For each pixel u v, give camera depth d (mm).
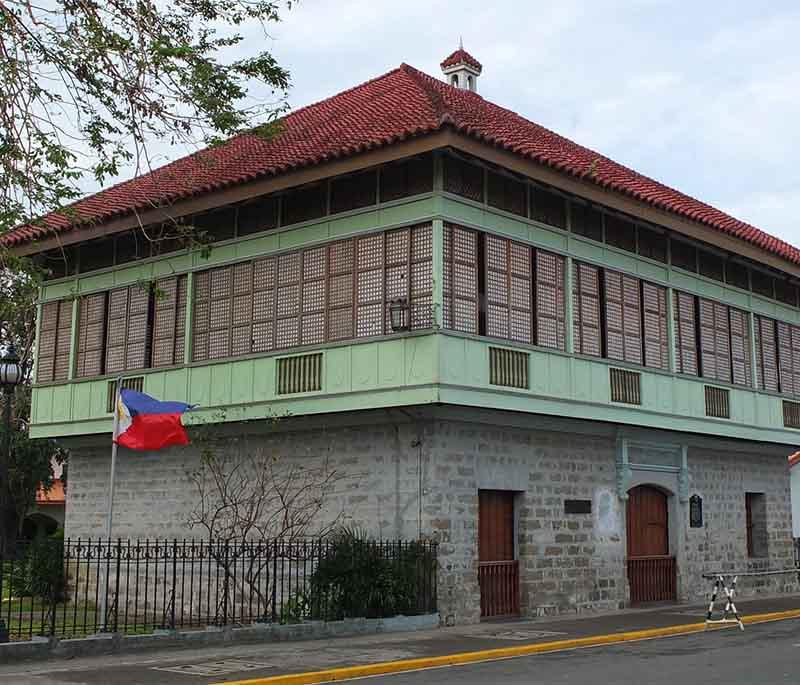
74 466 25484
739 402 25781
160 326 22828
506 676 12984
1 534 15328
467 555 19250
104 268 24266
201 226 22328
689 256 25062
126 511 23812
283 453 21094
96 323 24203
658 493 24672
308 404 19609
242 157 22141
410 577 18141
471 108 22484
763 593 27375
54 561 24109
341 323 19578
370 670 13508
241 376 20891
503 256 19812
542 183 19734
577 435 22172
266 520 21078
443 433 19172
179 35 15344
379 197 19469
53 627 14930
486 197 19609
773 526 28406
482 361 18750
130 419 19172
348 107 22922
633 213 21781
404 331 18406
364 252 19500
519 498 20688
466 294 18859
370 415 19344
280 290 20734
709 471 26203
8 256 14656
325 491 20266
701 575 24922
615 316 22406
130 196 23672
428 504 18781
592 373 21297
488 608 19781
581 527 21844
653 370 23031
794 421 27922
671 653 15336
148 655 14633
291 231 20734
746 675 12758
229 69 15320
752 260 26047
